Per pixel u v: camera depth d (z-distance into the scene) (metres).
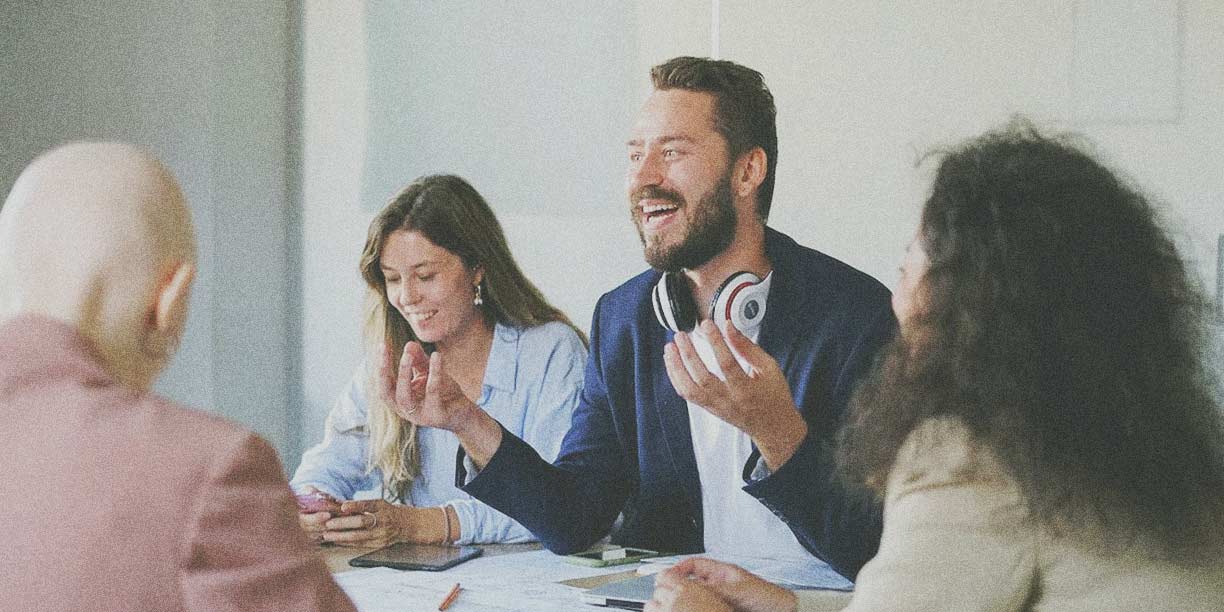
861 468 1.34
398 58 3.00
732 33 2.48
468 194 2.62
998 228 1.26
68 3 3.24
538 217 2.80
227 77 3.12
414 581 1.90
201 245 3.12
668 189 2.31
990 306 1.25
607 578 1.92
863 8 2.36
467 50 2.93
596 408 2.37
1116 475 1.20
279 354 3.16
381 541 2.22
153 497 1.02
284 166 3.15
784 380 1.91
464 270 2.58
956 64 2.31
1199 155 2.18
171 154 3.15
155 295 1.13
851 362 2.19
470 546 2.23
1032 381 1.22
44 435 1.05
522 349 2.59
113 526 1.01
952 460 1.23
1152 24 2.20
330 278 3.12
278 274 3.16
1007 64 2.28
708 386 1.90
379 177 3.04
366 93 3.04
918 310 1.31
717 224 2.29
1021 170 1.28
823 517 1.87
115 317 1.11
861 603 1.24
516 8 2.86
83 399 1.06
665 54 2.67
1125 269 1.26
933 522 1.22
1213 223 2.17
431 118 2.97
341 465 2.61
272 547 1.05
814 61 2.40
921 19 2.33
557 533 2.14
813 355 2.22
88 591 1.00
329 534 2.22
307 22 3.11
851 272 2.30
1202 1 2.17
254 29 3.12
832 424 2.18
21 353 1.08
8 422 1.06
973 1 2.30
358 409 2.62
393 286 2.57
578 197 2.78
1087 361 1.22
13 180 3.29
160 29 3.16
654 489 2.31
